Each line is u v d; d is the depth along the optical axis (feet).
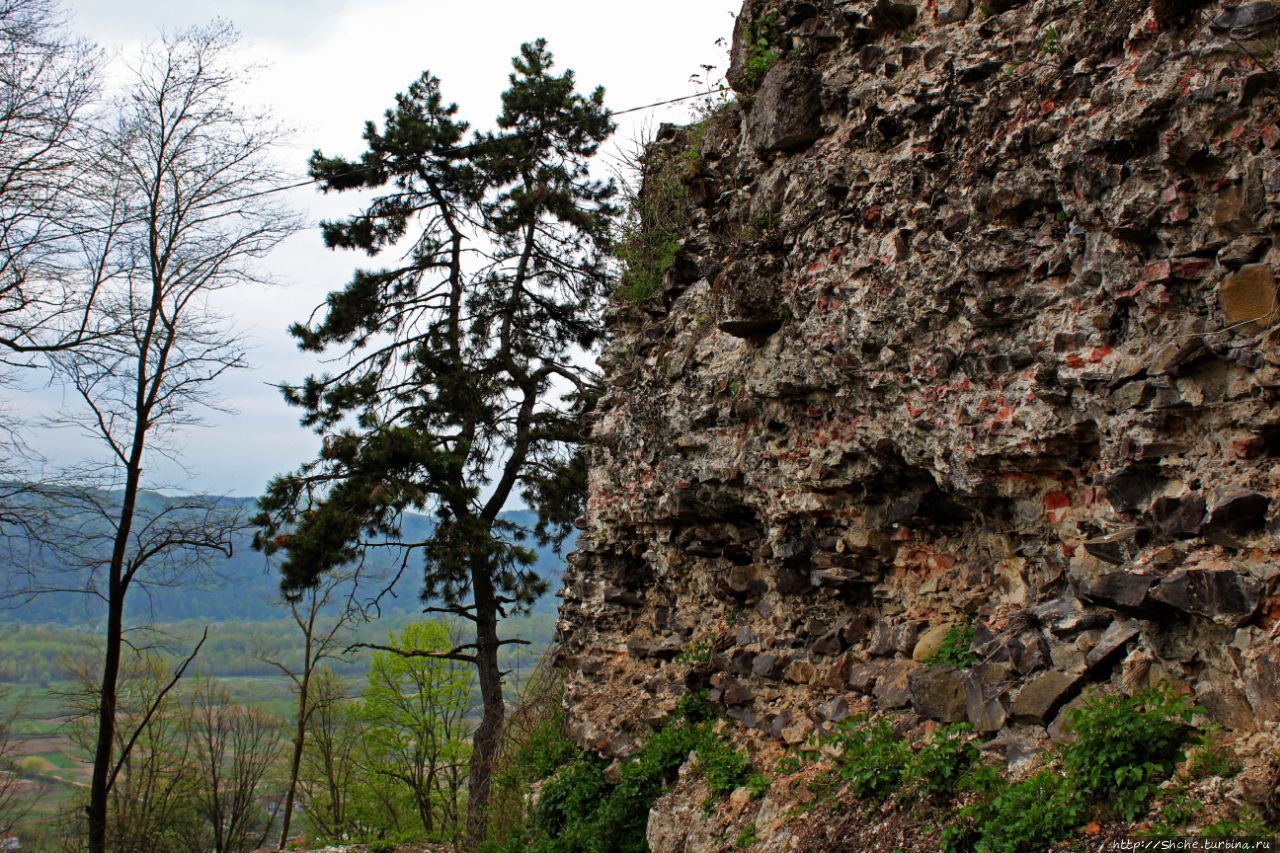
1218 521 14.40
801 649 25.44
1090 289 16.90
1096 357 16.63
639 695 33.17
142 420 45.60
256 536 56.90
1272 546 13.84
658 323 33.88
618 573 36.42
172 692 78.48
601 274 66.90
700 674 29.17
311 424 62.54
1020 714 16.89
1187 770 13.50
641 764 29.14
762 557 28.09
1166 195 15.46
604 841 28.66
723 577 29.27
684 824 25.20
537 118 66.85
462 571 59.31
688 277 32.89
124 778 79.10
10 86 39.88
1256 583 13.70
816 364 22.79
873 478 22.43
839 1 24.09
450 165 64.39
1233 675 13.97
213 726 82.94
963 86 20.03
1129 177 16.03
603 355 39.27
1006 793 15.49
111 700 47.26
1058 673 16.80
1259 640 13.64
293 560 55.77
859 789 19.01
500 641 62.54
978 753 17.31
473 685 85.30
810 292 22.89
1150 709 14.74
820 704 23.59
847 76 23.47
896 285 20.42
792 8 25.49
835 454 22.88
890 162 21.36
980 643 19.25
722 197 28.27
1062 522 18.10
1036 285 17.84
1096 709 14.96
